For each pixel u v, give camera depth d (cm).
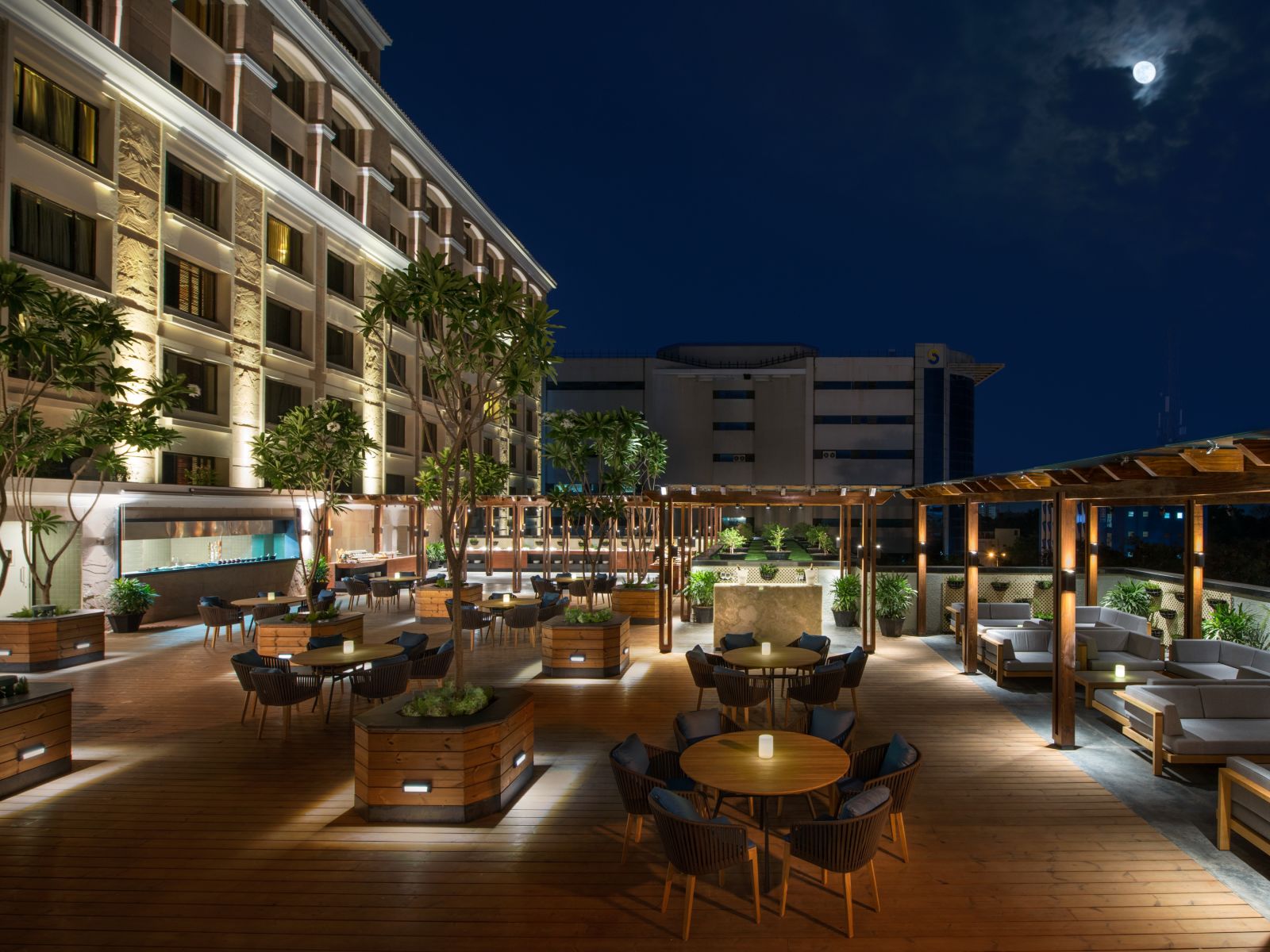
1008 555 2686
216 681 1045
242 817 580
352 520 2611
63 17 1402
